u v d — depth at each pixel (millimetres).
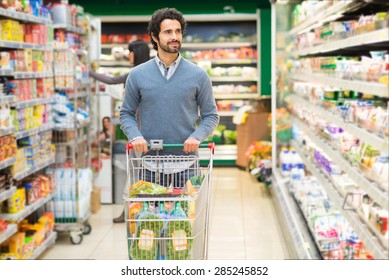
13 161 5375
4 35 5598
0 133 5074
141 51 7645
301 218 6473
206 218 3771
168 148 4215
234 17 12195
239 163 11828
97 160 8688
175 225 3566
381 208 4410
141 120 4277
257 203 8875
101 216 8117
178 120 4195
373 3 5453
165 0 11961
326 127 6438
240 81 13000
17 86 5742
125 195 3549
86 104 8102
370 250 4172
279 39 9234
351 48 6344
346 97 6297
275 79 9234
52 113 6855
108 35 12617
